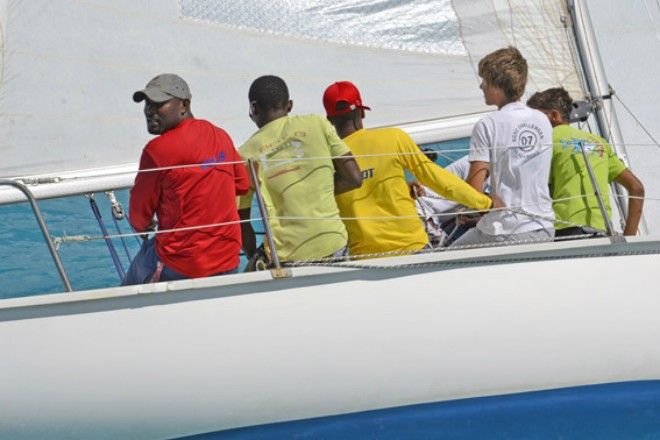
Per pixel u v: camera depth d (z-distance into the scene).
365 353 12.58
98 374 12.10
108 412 12.13
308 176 12.81
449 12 17.75
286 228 12.88
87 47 16.11
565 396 13.35
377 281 12.78
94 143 16.22
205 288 12.38
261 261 12.88
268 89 13.05
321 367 12.48
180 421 12.27
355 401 12.62
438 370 12.79
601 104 17.66
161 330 12.22
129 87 16.42
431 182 13.07
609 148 14.89
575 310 13.15
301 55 17.28
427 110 17.66
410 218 13.21
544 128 13.53
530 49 17.75
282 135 12.89
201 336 12.26
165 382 12.17
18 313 12.23
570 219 14.23
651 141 18.52
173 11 16.61
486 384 12.98
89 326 12.18
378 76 17.52
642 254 13.54
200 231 12.40
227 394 12.29
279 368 12.38
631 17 18.58
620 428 13.41
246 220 12.41
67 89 16.00
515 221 13.49
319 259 12.62
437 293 12.87
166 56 16.62
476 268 13.06
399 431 12.93
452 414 13.05
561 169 14.45
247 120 17.11
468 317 12.88
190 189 12.29
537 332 13.04
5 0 15.43
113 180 15.85
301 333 12.45
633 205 14.96
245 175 12.98
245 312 12.39
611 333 13.20
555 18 17.75
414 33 17.66
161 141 12.26
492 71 13.51
